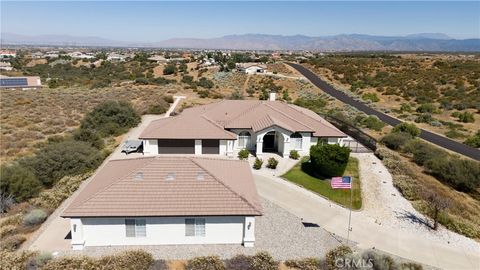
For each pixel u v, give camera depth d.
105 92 74.38
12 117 49.66
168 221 19.25
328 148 29.44
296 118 37.69
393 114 64.81
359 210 24.50
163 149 34.75
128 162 23.41
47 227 21.08
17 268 16.48
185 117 37.09
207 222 19.52
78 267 16.83
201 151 34.91
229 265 17.48
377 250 19.61
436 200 22.31
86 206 18.88
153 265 17.56
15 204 24.28
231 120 37.25
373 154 36.41
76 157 30.30
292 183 28.66
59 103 61.03
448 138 49.03
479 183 28.80
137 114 49.72
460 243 20.75
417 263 18.48
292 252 19.25
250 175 24.22
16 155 34.31
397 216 23.73
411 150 37.38
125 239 19.38
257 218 22.84
